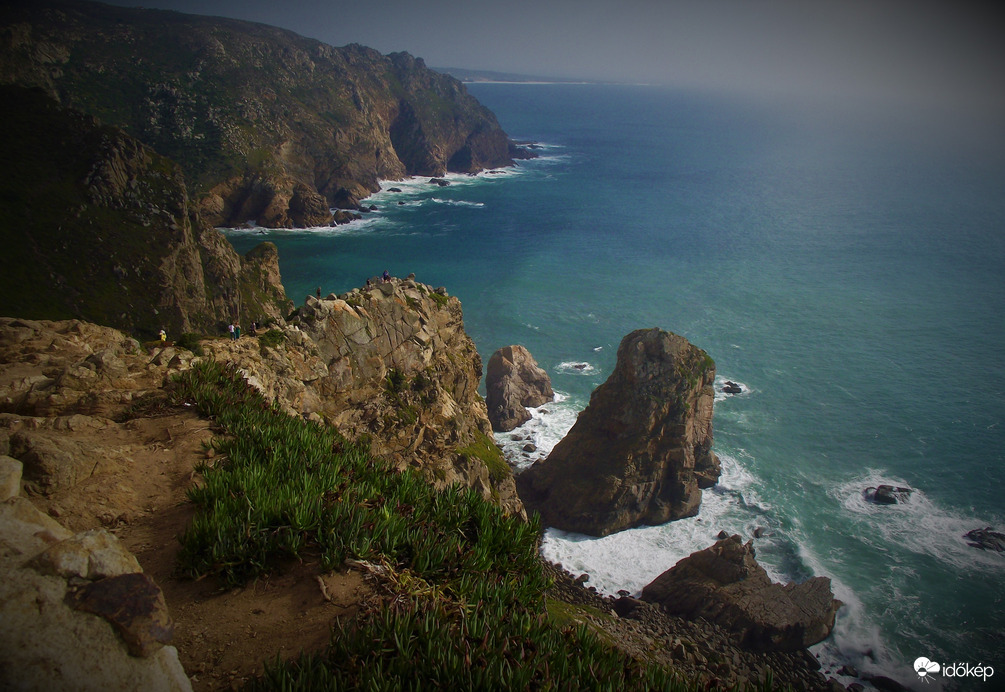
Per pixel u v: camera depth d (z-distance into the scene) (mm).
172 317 83875
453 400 43062
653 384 53312
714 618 43562
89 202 87125
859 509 57312
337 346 34781
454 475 38031
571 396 77000
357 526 8977
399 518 9680
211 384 15383
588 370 83688
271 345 29250
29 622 5297
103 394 14234
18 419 12258
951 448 66938
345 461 12461
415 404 38875
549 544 52219
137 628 5531
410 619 7316
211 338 27297
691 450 55406
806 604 44562
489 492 40094
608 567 50344
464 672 6586
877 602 47156
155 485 10742
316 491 10117
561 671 7113
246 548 8492
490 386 74188
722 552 46406
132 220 88250
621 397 54156
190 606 7855
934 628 45156
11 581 5547
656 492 54969
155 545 9039
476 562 9281
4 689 4859
